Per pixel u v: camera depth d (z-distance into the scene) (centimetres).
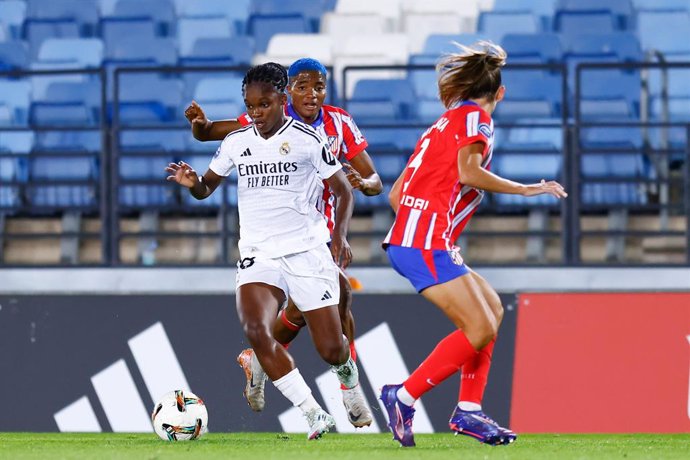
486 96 1602
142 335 2492
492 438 1608
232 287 2802
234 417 2430
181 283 2809
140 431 2456
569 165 2897
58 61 3738
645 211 3159
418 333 2452
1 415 2480
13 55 3750
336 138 1930
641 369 2441
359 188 1772
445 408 2402
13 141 3372
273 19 3962
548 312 2466
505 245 3134
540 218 3147
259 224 1661
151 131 3341
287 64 3762
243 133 1664
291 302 1931
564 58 3647
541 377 2434
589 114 3441
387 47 3862
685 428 2422
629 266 2781
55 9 4022
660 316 2464
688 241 2825
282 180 1650
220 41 3794
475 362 1623
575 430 2414
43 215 3216
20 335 2511
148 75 3591
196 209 3000
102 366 2486
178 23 3959
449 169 1561
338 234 1672
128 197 3209
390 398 1645
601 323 2461
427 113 3453
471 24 4047
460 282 1559
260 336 1589
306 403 1614
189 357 2472
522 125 2836
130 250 3212
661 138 3262
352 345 1944
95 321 2506
